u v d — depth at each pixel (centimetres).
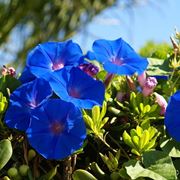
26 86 98
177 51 115
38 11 429
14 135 99
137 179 94
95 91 99
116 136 102
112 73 105
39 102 98
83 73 100
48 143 95
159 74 113
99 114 97
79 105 97
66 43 108
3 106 99
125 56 107
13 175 94
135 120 103
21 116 97
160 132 102
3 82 104
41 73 103
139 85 110
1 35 412
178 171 99
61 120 96
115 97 109
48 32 435
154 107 103
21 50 417
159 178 92
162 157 95
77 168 99
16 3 420
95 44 106
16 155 98
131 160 95
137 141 96
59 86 98
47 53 106
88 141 101
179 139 98
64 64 107
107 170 99
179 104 98
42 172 97
